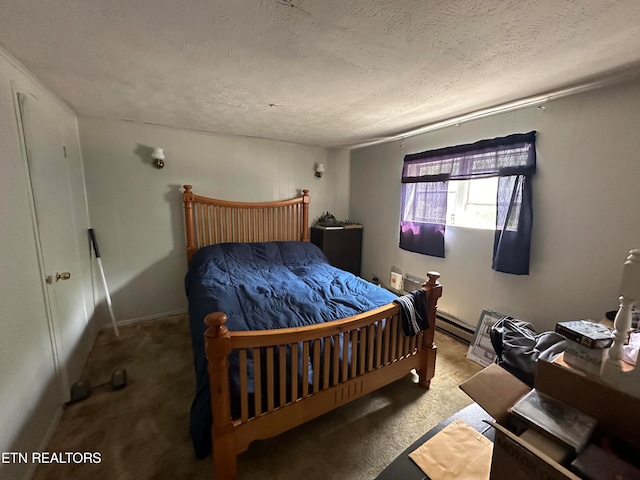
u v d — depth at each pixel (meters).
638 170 1.65
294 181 3.76
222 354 1.19
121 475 1.35
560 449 0.69
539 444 0.71
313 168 3.88
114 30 1.23
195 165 3.12
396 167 3.40
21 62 1.50
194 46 1.36
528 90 1.87
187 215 3.04
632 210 1.69
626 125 1.67
